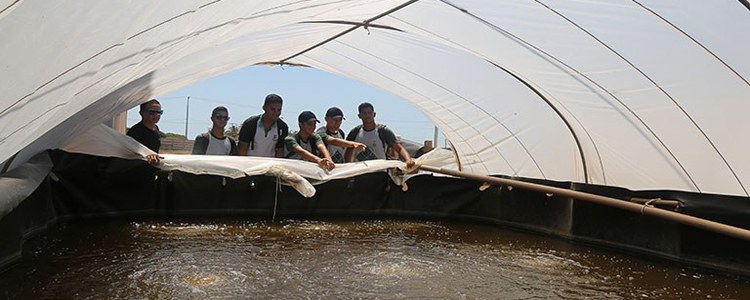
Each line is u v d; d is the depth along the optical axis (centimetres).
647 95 586
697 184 616
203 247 566
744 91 494
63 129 547
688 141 588
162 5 231
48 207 636
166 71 621
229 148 893
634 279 518
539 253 623
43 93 219
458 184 884
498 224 841
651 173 673
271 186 817
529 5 543
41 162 570
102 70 269
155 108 799
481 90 823
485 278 494
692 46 490
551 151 821
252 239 625
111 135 706
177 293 405
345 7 531
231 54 691
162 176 764
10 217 460
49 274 441
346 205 860
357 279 470
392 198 880
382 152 938
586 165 779
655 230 630
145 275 449
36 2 153
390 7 607
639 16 491
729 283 516
